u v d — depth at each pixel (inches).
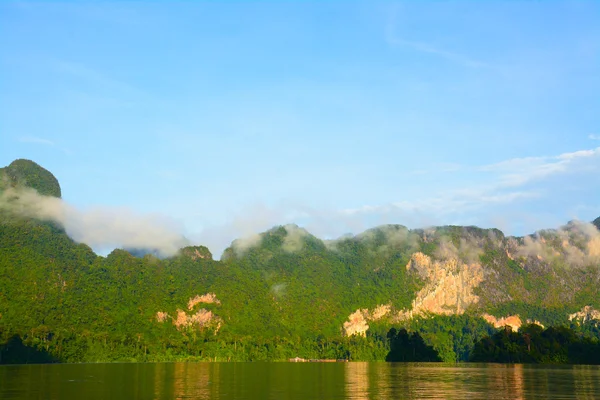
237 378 4830.2
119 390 3560.5
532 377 4933.6
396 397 3240.7
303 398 3154.5
